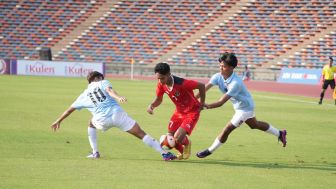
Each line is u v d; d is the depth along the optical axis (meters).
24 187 22.03
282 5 135.12
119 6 143.25
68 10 144.12
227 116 53.50
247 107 30.11
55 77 112.06
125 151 32.34
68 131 40.03
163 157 28.94
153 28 138.50
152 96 73.56
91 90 28.22
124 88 86.69
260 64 127.94
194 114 29.08
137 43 136.75
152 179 24.14
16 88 78.94
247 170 27.20
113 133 39.28
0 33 141.62
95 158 29.27
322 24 130.00
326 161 31.09
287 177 25.72
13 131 39.03
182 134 28.62
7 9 145.00
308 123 50.03
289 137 40.81
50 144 33.91
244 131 42.94
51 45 139.38
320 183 24.62
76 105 28.39
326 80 69.94
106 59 135.88
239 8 137.25
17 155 29.58
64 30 141.12
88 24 141.38
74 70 117.31
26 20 143.00
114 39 138.38
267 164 29.38
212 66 128.38
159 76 28.17
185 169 26.83
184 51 133.50
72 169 25.88
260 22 133.88
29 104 58.22
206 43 133.88
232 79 29.08
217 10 138.12
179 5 140.88
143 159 29.62
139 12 141.50
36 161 27.80
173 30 137.25
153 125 45.56
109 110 28.12
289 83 115.31
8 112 50.47
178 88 28.42
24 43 140.25
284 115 56.06
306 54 126.75
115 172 25.44
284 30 131.50
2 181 23.00
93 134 29.28
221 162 29.55
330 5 132.25
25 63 118.00
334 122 51.50
